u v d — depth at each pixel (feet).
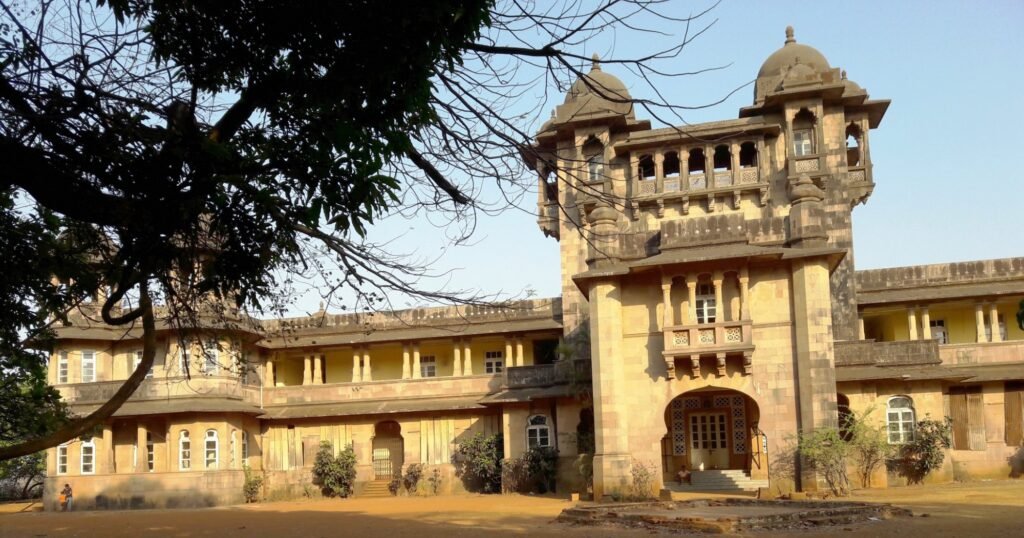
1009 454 118.83
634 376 97.25
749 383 94.07
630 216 130.93
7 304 34.94
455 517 85.51
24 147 24.52
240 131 28.45
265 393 146.41
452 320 146.30
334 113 27.25
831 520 66.59
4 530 88.12
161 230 27.43
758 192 128.06
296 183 27.32
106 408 27.81
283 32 27.02
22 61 25.95
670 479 120.06
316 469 140.56
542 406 127.95
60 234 38.22
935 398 114.83
